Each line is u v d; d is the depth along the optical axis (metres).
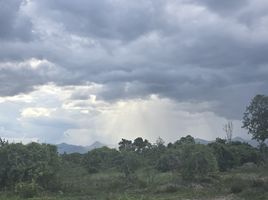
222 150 84.69
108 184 53.28
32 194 45.81
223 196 43.62
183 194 45.62
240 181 50.53
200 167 57.69
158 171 69.25
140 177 58.22
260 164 85.56
